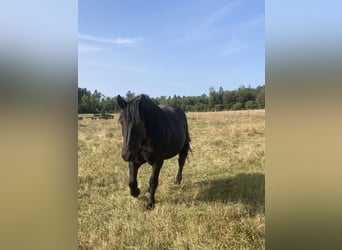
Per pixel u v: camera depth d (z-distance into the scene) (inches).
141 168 231.0
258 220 126.0
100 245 120.1
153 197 159.5
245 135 329.4
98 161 228.4
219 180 195.5
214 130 365.1
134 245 122.6
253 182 181.2
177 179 196.5
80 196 169.8
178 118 196.2
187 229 128.3
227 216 136.0
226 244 115.4
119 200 164.1
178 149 189.6
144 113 152.2
